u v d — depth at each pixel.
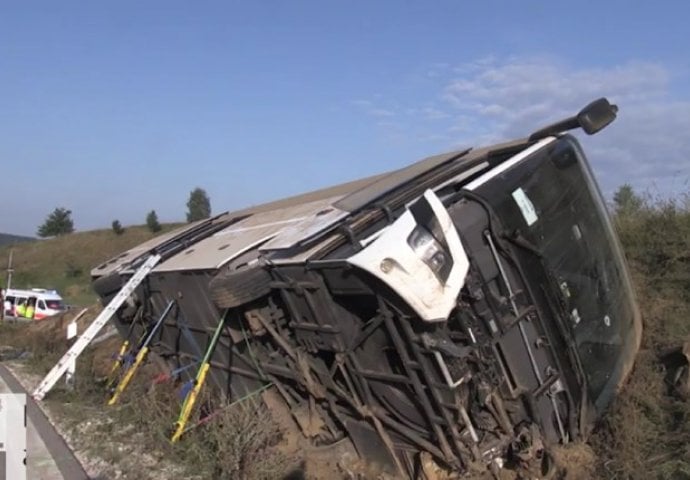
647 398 5.29
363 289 4.34
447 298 4.09
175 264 7.52
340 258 4.48
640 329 5.61
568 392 4.79
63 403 8.98
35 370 12.57
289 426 6.10
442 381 4.38
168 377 8.32
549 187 4.79
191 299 7.06
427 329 4.25
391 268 4.09
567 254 4.80
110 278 10.13
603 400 4.99
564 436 4.86
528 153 4.82
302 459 5.63
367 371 4.84
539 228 4.66
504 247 4.51
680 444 4.88
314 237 4.81
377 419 5.01
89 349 12.84
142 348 8.80
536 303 4.65
